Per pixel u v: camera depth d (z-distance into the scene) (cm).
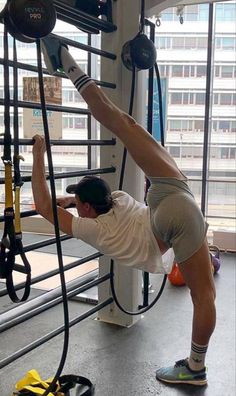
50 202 191
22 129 430
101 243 203
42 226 568
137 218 208
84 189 207
